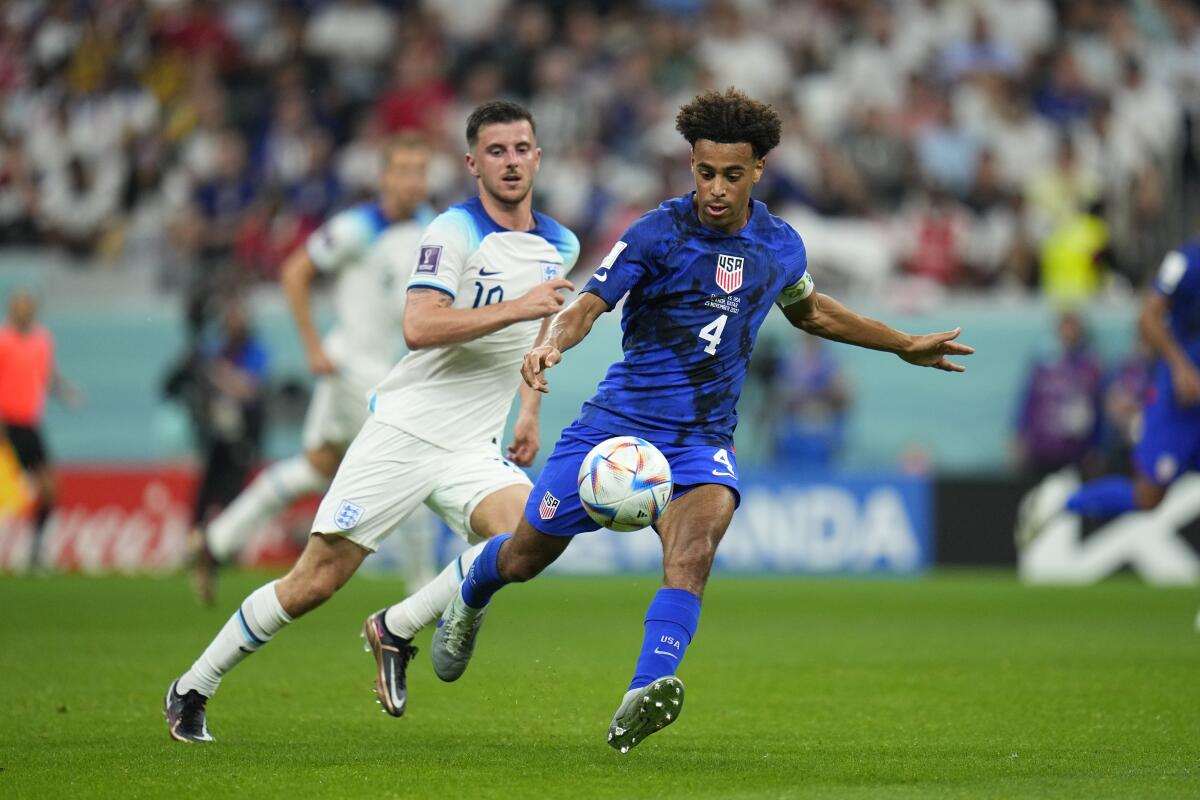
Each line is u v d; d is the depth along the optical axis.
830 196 68.94
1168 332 39.31
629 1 81.31
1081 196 70.12
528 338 23.58
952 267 68.00
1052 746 21.14
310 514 60.19
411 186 38.25
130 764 19.31
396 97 75.25
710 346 19.95
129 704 25.20
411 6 82.44
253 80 81.38
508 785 17.80
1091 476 60.09
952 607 45.59
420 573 44.59
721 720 23.83
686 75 76.56
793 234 20.59
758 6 79.56
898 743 21.47
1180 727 23.03
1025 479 59.66
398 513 22.84
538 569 20.72
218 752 20.39
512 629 38.50
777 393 63.00
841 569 59.91
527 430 23.80
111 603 44.38
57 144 81.19
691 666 30.95
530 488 23.08
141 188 77.25
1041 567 59.00
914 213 69.25
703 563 19.03
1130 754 20.39
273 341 64.12
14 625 38.16
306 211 71.38
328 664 30.80
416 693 26.97
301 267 38.97
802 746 21.16
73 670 29.56
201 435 59.16
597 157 72.38
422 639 34.41
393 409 23.00
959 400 63.09
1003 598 48.88
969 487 59.88
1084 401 59.88
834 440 62.50
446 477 23.09
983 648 34.38
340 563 22.41
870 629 38.84
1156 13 80.75
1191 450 40.69
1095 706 25.36
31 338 56.81
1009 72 76.44
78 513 61.53
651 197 70.75
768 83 75.81
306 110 76.12
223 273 67.00
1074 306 62.75
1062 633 37.84
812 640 36.12
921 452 63.09
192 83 80.00
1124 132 73.00
